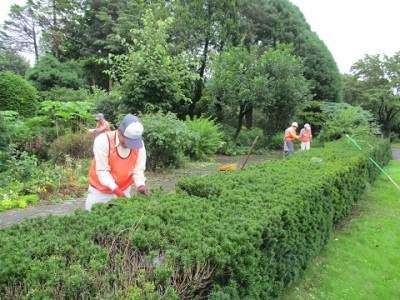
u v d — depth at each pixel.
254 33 24.14
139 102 11.53
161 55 12.01
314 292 3.60
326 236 4.60
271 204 3.07
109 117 12.45
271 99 16.64
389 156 14.41
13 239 1.98
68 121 11.24
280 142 19.66
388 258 4.46
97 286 1.63
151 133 9.47
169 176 9.36
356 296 3.56
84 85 22.94
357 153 7.47
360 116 17.64
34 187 6.85
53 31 28.81
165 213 2.57
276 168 5.07
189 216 2.53
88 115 11.08
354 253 4.58
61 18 30.39
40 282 1.60
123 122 3.08
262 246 2.63
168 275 1.73
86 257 1.85
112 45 23.86
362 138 12.63
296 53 23.36
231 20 20.12
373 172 8.93
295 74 17.70
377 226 5.62
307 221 3.68
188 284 1.83
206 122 13.55
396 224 5.75
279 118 18.16
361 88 31.12
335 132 16.78
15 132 9.91
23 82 13.55
